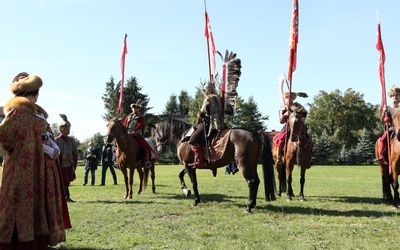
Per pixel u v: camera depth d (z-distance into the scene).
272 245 6.29
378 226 7.73
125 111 63.06
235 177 21.92
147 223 8.16
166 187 16.14
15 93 5.36
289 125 11.30
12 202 4.89
